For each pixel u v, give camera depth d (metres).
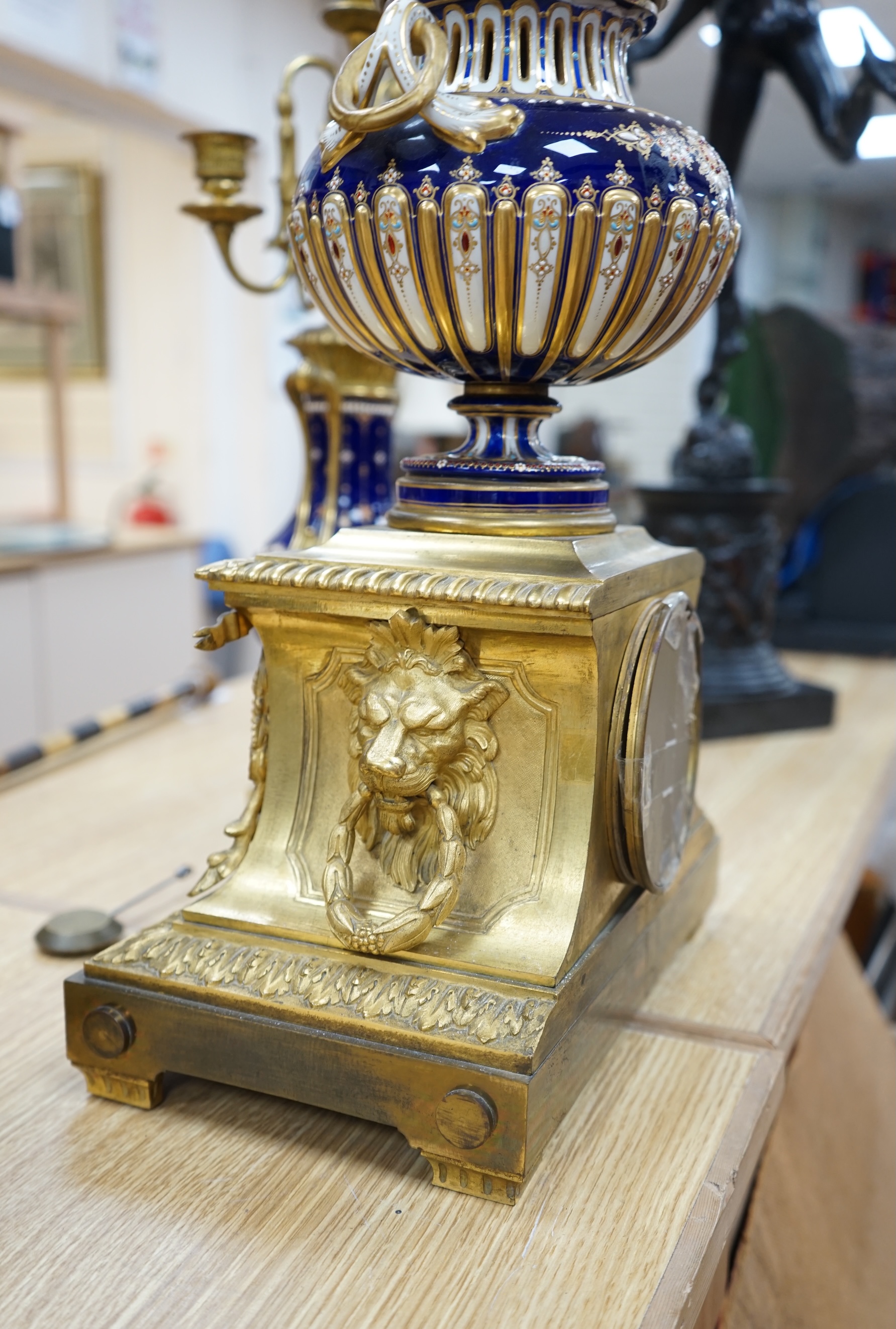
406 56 0.51
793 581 1.95
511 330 0.56
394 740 0.56
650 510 1.33
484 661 0.58
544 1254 0.49
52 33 2.38
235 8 3.08
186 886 0.88
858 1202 0.77
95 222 3.58
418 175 0.52
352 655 0.62
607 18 0.59
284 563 0.60
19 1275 0.48
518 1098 0.50
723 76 1.22
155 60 2.73
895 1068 0.95
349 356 0.93
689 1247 0.49
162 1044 0.59
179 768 1.20
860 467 1.90
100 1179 0.54
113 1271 0.48
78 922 0.78
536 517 0.60
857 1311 0.68
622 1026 0.66
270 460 3.63
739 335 1.30
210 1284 0.47
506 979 0.55
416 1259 0.49
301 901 0.62
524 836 0.59
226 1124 0.59
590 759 0.57
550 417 0.65
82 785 1.14
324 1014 0.55
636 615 0.61
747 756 1.26
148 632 2.73
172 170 3.48
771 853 0.97
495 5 0.56
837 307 4.40
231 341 3.58
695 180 0.55
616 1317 0.45
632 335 0.59
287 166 0.91
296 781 0.65
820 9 1.21
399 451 3.68
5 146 2.44
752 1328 0.60
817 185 2.84
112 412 3.77
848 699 1.54
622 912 0.64
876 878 1.41
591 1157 0.55
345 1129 0.58
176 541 2.80
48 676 2.37
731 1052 0.65
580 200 0.52
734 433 1.32
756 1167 0.66
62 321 2.66
